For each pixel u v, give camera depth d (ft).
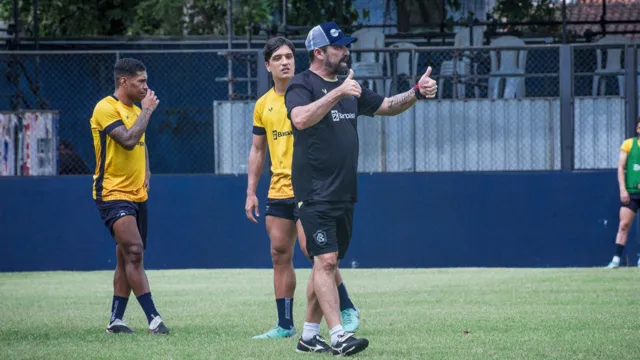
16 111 172.76
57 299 118.83
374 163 170.09
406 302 106.52
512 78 180.04
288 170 79.36
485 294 114.62
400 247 166.61
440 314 93.76
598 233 163.84
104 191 83.20
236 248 168.45
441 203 166.09
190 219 168.55
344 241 67.82
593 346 69.92
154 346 73.36
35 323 92.12
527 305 101.09
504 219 165.27
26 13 237.04
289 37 198.59
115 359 66.59
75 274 161.27
